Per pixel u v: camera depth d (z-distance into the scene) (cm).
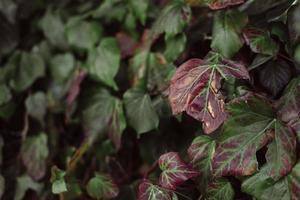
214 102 54
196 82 55
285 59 56
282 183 52
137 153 69
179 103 55
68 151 73
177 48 62
